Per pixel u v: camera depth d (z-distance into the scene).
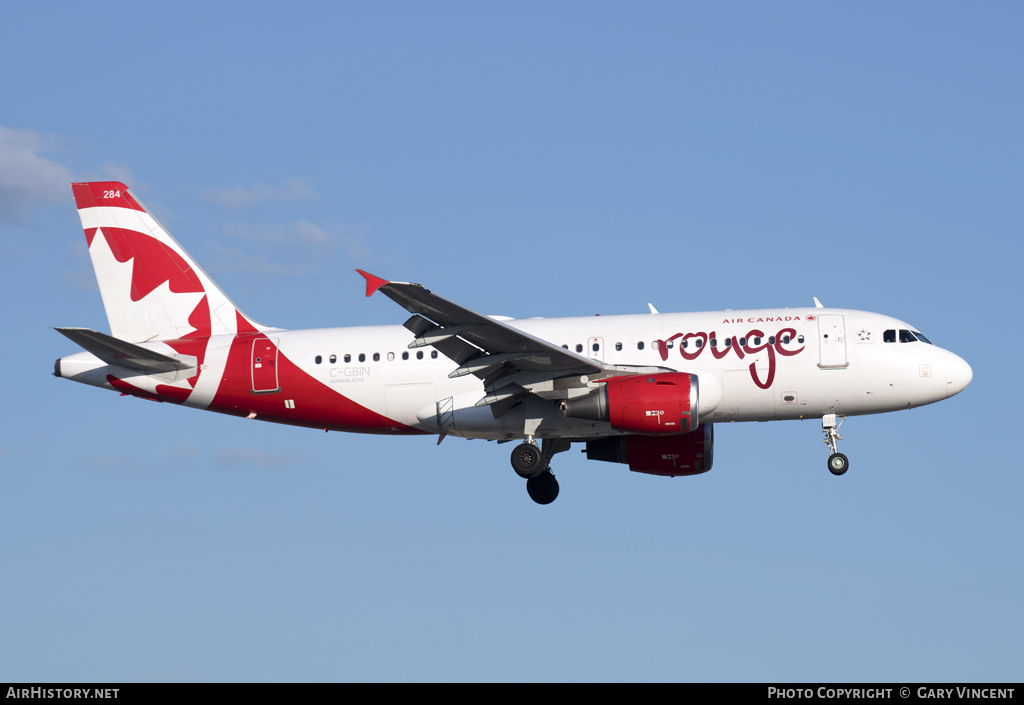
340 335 105.56
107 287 111.25
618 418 94.69
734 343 97.50
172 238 111.75
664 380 94.31
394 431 105.56
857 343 96.69
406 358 102.69
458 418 101.12
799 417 99.75
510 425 100.12
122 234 111.69
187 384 105.75
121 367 106.06
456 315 85.62
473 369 93.50
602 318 101.56
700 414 97.94
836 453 100.00
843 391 96.75
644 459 106.19
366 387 102.75
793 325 97.88
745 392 97.25
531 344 90.38
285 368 104.12
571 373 95.12
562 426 99.12
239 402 105.44
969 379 96.38
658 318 100.50
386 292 81.38
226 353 105.62
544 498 108.44
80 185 112.25
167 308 110.38
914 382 96.19
